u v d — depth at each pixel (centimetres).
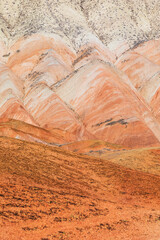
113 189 2644
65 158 3064
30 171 2316
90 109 11500
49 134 8500
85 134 10525
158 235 1678
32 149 2955
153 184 2931
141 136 10544
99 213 1909
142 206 2345
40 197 1856
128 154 4441
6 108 10719
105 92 11731
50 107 11200
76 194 2167
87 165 3050
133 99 11969
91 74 12300
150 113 12206
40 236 1393
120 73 13025
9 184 1897
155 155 4372
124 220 1869
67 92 12244
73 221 1673
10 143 2925
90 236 1499
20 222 1489
